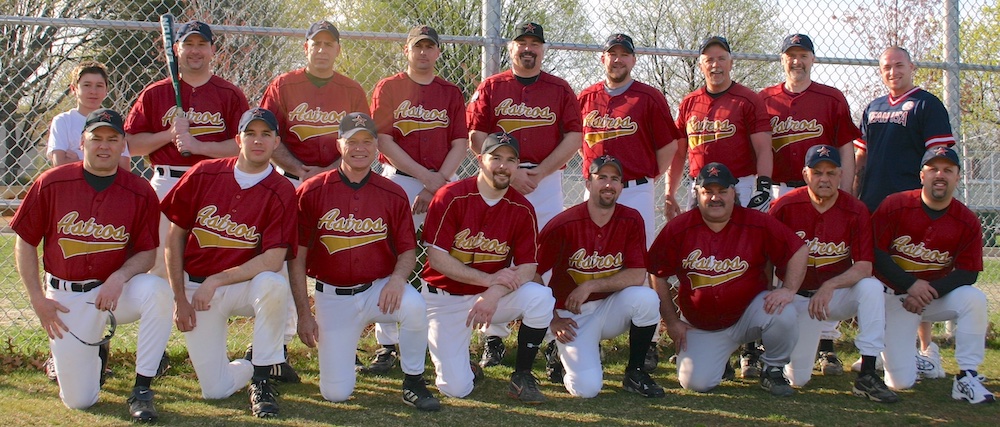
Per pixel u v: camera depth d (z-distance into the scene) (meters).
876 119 4.59
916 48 8.13
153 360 3.31
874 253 4.03
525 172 4.21
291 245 3.48
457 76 5.14
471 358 4.50
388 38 4.45
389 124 4.21
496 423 3.31
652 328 3.80
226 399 3.60
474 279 3.58
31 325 5.03
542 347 4.59
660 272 4.02
